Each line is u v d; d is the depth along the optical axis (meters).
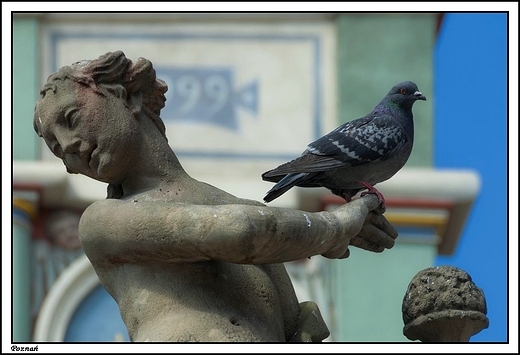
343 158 9.76
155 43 18.17
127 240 7.95
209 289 8.09
